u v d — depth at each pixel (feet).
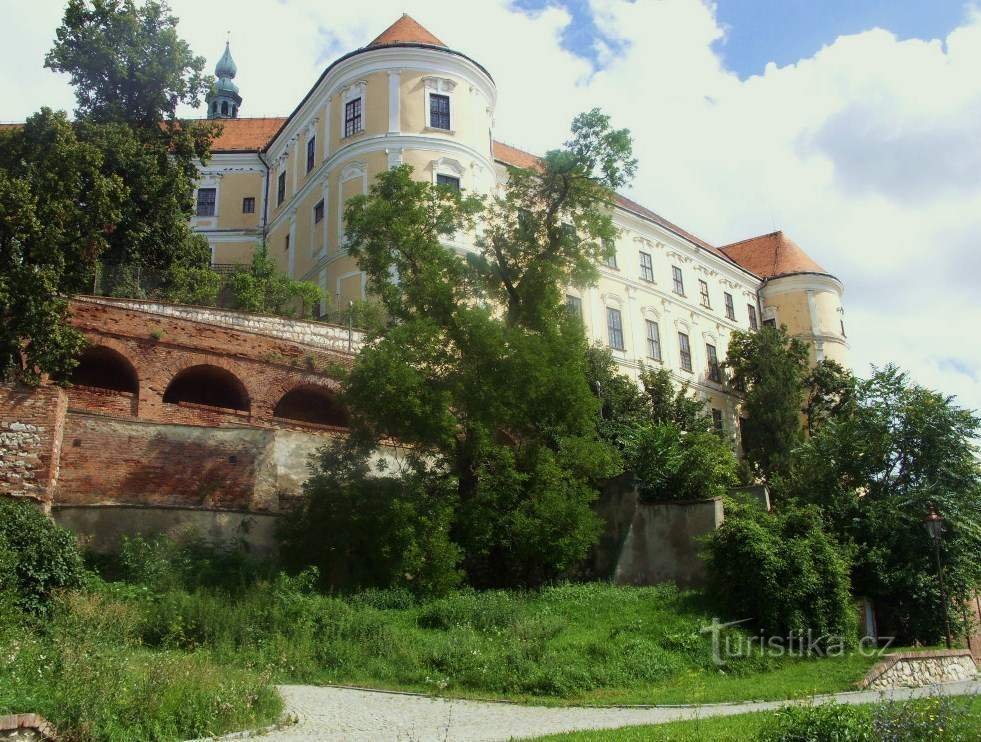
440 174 134.82
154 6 118.52
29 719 34.60
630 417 120.06
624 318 173.06
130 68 114.62
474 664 57.93
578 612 75.20
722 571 78.23
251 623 59.67
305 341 105.81
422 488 80.59
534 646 60.90
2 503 63.21
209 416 89.71
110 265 104.99
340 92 143.02
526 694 54.54
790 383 164.14
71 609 55.36
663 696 55.01
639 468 96.07
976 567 91.04
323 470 80.94
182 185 113.09
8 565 56.95
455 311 85.25
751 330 207.72
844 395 169.48
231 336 93.61
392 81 138.00
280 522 77.82
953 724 37.11
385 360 78.38
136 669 43.19
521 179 96.22
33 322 75.82
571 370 85.81
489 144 144.66
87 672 40.63
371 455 88.58
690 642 68.13
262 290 117.60
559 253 96.48
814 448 104.88
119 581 66.03
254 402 93.09
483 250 96.32
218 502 78.95
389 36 147.64
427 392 78.33
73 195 86.48
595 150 94.53
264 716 43.37
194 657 48.32
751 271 217.56
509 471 83.76
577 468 87.92
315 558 74.79
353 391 79.46
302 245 147.54
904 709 37.88
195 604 59.88
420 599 73.56
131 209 109.50
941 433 97.14
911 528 91.30
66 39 113.60
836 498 97.91
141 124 116.06
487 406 81.15
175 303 98.94
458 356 83.87
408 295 87.56
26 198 78.74
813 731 36.14
